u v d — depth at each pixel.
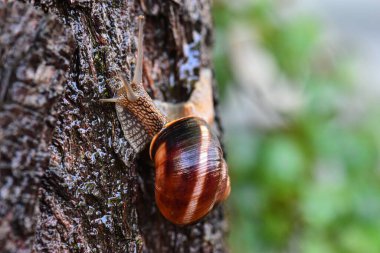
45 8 0.20
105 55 0.21
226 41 0.35
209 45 0.26
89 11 0.21
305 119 0.35
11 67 0.18
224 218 0.26
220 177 0.22
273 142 0.35
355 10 0.64
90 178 0.21
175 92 0.24
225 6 0.35
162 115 0.23
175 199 0.22
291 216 0.36
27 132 0.18
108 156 0.21
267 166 0.34
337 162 0.35
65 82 0.20
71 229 0.20
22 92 0.18
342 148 0.35
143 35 0.23
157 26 0.24
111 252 0.21
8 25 0.18
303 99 0.35
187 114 0.24
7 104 0.18
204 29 0.25
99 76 0.21
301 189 0.35
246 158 0.35
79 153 0.21
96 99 0.21
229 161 0.35
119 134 0.22
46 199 0.20
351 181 0.35
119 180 0.22
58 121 0.20
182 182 0.22
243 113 0.41
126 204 0.22
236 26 0.35
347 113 0.36
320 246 0.34
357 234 0.34
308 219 0.34
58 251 0.20
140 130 0.23
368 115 0.36
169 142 0.22
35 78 0.19
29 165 0.19
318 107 0.35
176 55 0.24
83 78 0.21
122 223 0.21
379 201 0.35
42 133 0.19
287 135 0.35
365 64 0.40
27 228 0.19
